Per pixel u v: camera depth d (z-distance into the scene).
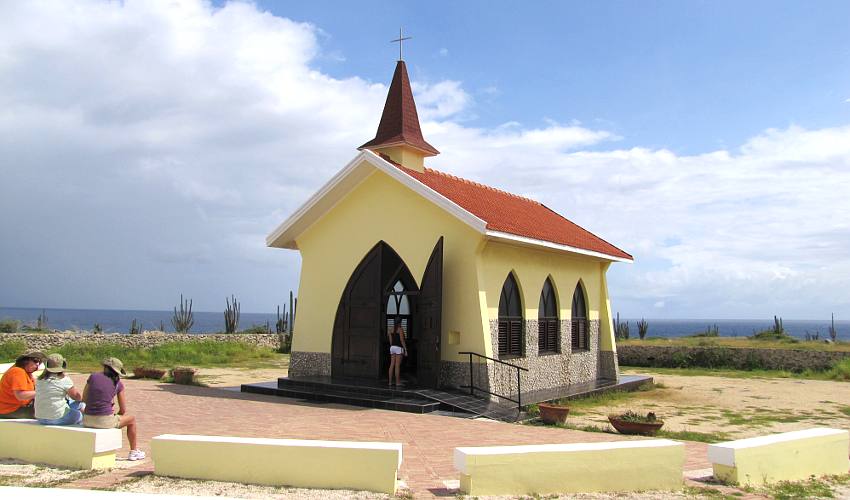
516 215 19.02
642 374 27.23
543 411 13.62
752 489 8.16
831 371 26.44
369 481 7.38
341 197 18.23
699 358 31.22
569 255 20.42
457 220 16.17
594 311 22.31
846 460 9.86
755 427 14.36
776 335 42.94
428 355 15.77
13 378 9.90
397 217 17.22
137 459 8.94
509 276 17.70
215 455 7.81
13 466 8.54
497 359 16.34
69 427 8.73
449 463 9.09
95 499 4.43
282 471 7.61
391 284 17.48
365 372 17.25
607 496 7.57
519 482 7.50
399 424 12.57
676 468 8.12
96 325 39.94
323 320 18.41
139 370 20.78
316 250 18.81
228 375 22.95
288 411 14.10
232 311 42.25
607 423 14.22
